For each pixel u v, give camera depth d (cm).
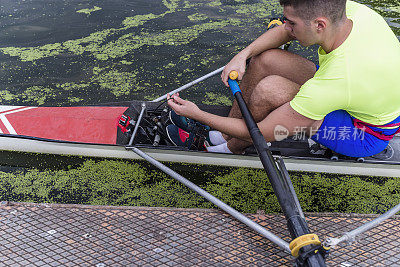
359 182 176
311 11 115
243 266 129
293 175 179
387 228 143
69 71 244
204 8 312
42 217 146
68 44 268
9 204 152
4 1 318
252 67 169
